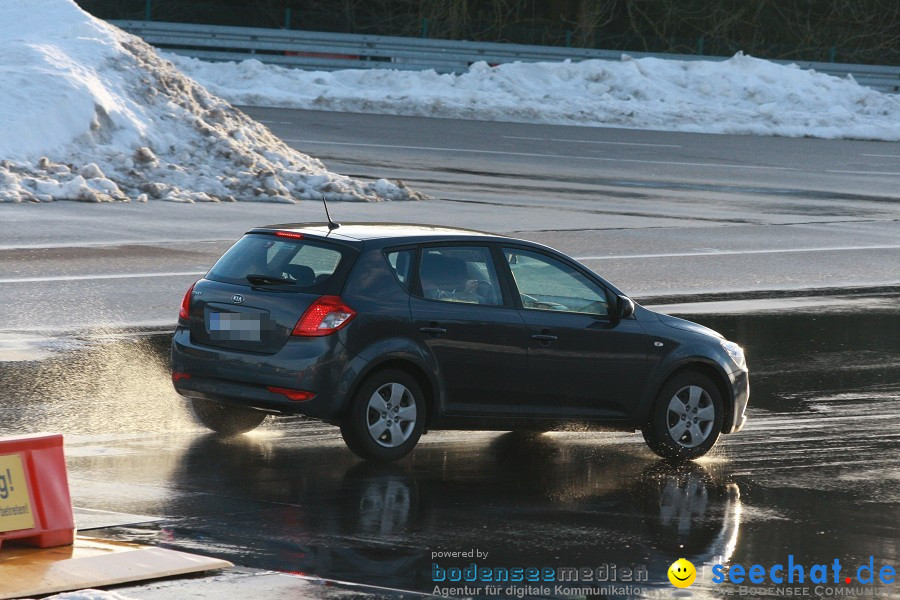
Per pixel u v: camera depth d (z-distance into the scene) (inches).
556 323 1214.3
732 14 7859.3
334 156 3927.2
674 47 7445.9
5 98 3120.1
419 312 1158.3
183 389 1184.2
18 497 856.9
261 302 1146.0
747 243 2851.9
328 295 1130.0
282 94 5324.8
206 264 2212.1
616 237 2797.7
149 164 3154.5
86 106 3198.8
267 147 3469.5
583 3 7313.0
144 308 1828.2
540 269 1240.2
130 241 2417.6
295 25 6737.2
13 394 1326.3
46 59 3280.0
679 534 987.9
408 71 5895.7
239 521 960.9
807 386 1585.9
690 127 5620.1
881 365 1729.8
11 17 3548.2
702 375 1274.6
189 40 5782.5
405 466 1162.6
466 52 6136.8
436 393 1167.0
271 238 1197.1
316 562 871.1
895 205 3710.6
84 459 1118.4
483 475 1147.3
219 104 3567.9
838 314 2105.1
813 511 1072.8
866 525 1034.7
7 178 2898.6
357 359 1125.7
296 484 1075.9
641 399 1251.2
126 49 3516.2
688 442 1267.2
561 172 3978.8
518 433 1338.6
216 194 3115.2
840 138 5733.3
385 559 886.4
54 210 2763.3
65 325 1689.2
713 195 3700.8
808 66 6702.8
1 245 2300.7
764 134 5649.6
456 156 4173.2
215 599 783.1
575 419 1231.5
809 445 1314.0
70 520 877.8
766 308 2116.1
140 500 1003.3
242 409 1228.5
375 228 1217.4
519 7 7682.1
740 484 1158.3
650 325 1263.5
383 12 7283.5
